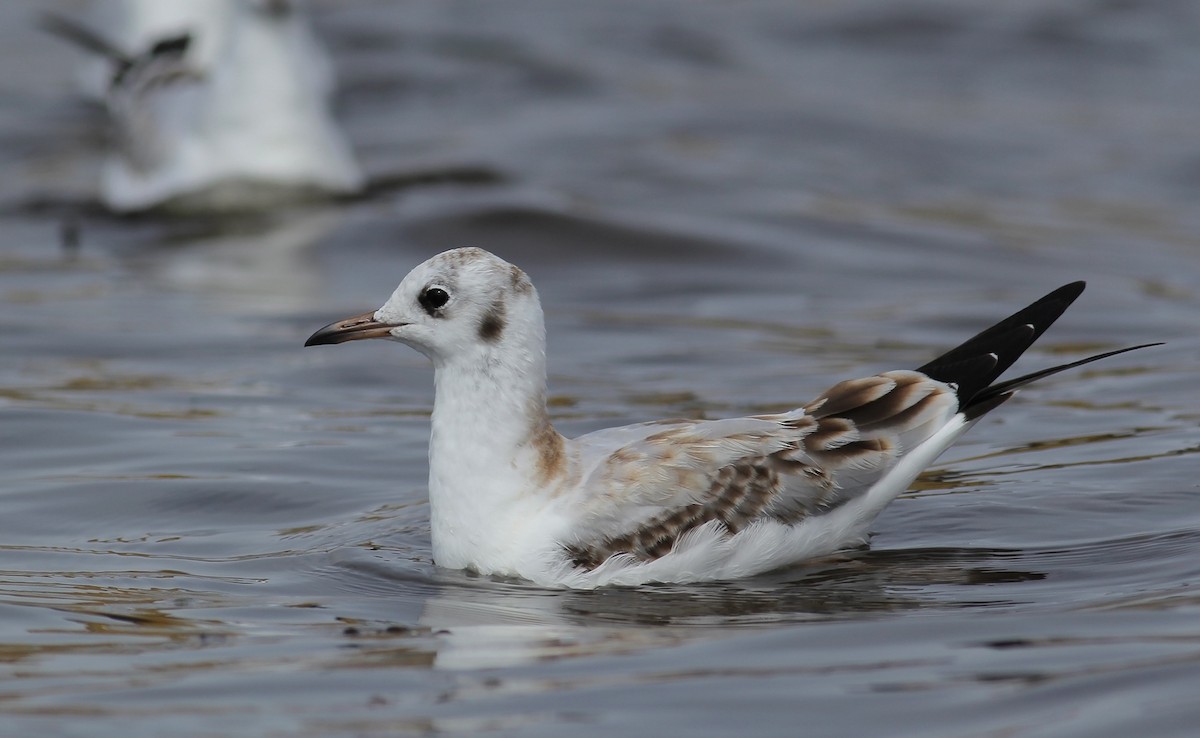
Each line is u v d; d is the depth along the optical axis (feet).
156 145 81.41
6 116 100.78
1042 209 83.25
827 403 38.65
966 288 68.80
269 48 79.61
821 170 89.86
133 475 44.01
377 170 87.97
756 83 108.27
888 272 71.41
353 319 37.58
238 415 50.24
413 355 58.54
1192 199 85.61
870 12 123.03
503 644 30.94
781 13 124.06
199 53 86.69
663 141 94.53
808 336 60.70
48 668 29.30
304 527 40.22
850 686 27.68
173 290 67.46
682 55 114.42
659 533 36.06
